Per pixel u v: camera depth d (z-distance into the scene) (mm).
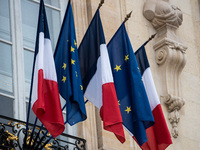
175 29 12844
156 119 10594
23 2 11422
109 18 12094
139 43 12406
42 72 9391
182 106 12344
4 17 11031
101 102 9977
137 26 12539
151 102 10719
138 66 10938
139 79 10336
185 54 12570
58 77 9828
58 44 10078
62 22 10898
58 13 11750
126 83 10359
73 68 9758
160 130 10508
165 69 12352
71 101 9555
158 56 12438
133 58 10445
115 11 12281
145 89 10648
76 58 9914
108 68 10062
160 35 12688
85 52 10336
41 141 9734
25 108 10523
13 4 11227
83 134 10773
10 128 10242
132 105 10195
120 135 9633
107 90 9898
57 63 9945
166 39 12438
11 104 10430
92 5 11953
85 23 11781
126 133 11250
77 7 11836
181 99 12195
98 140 10898
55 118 9227
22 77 10727
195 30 13555
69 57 9883
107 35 11875
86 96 10141
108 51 10547
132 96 10234
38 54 9547
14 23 11078
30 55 11031
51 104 9320
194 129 12336
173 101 12102
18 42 10969
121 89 10312
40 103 9094
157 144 10477
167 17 12609
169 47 12406
